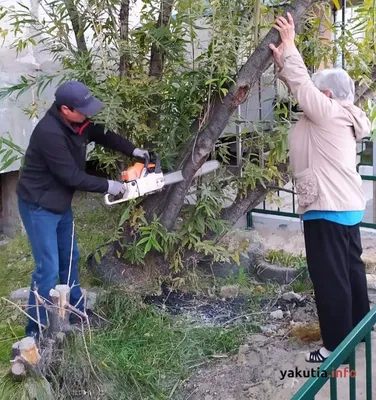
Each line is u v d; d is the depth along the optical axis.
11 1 4.41
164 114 3.47
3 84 4.43
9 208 5.04
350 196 2.85
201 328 3.43
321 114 2.78
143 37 3.58
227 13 3.19
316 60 3.67
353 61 3.52
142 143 3.69
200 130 3.35
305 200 2.88
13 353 2.45
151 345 3.20
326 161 2.84
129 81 3.47
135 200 3.56
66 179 2.87
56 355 2.59
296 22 2.90
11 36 4.46
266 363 3.10
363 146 5.10
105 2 3.41
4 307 3.67
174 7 3.38
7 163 3.37
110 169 3.85
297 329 3.45
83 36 3.71
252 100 4.06
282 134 3.42
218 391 2.87
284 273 4.09
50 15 3.59
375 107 3.29
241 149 3.73
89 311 3.45
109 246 3.95
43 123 2.86
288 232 4.89
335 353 1.73
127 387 2.78
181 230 3.69
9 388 2.35
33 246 3.07
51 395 2.39
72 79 3.41
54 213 3.04
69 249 3.32
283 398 2.76
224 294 3.90
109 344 3.12
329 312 2.91
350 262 3.10
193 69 3.38
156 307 3.64
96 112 2.83
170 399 2.80
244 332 3.45
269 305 3.80
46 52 4.75
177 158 3.51
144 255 3.64
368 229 4.92
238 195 3.84
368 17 3.35
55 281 3.07
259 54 2.98
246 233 4.63
